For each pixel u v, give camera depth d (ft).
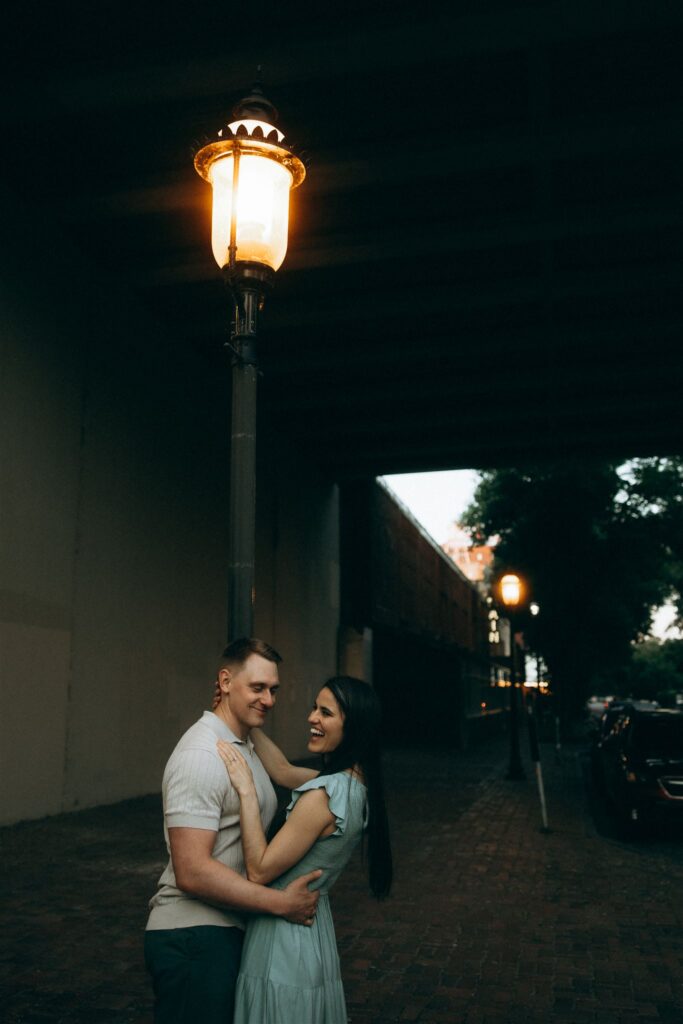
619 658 125.29
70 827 33.37
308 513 77.82
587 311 52.11
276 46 29.37
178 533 50.34
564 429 73.67
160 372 49.14
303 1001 7.95
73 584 38.65
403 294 48.78
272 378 61.87
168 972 8.18
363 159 34.99
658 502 108.37
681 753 36.81
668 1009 15.78
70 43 30.30
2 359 34.24
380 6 28.71
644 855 31.81
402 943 19.58
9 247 35.29
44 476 36.76
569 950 19.35
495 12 27.96
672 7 27.40
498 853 31.07
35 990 15.92
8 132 33.83
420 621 109.81
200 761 8.26
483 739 113.29
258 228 13.98
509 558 114.32
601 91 32.35
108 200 37.11
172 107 32.86
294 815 8.32
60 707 37.06
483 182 38.34
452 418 68.90
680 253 44.80
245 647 9.11
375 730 8.89
